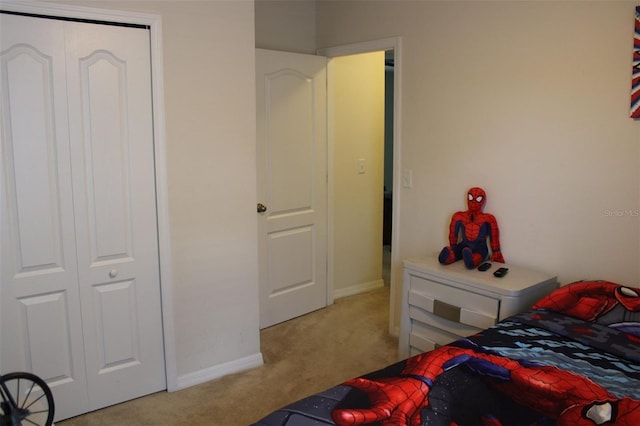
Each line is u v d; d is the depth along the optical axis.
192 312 2.71
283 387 2.75
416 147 3.17
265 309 3.55
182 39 2.49
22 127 2.17
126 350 2.56
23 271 2.25
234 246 2.81
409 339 2.82
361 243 4.30
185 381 2.74
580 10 2.36
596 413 1.43
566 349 1.88
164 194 2.52
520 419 1.44
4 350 2.25
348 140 4.05
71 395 2.44
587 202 2.42
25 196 2.21
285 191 3.58
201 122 2.60
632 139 2.24
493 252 2.79
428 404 1.51
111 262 2.45
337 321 3.71
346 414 1.45
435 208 3.11
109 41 2.31
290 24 3.63
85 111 2.30
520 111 2.63
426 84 3.06
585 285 2.20
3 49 2.10
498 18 2.67
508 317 2.26
